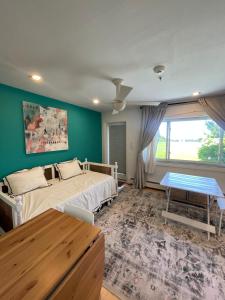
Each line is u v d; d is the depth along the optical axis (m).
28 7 0.95
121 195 3.52
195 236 2.08
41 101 2.87
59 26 1.11
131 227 2.27
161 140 3.81
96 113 4.50
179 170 3.56
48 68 1.77
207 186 2.30
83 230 1.15
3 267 0.81
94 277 1.08
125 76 2.02
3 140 2.34
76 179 3.01
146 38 1.26
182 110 3.39
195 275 1.50
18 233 1.11
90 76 2.00
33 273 0.78
